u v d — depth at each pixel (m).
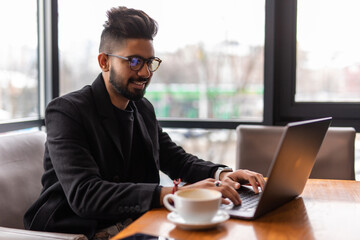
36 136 1.82
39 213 1.41
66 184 1.29
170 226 1.01
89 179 1.26
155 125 1.72
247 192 1.33
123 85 1.46
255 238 0.93
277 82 2.47
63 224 1.37
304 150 1.16
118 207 1.17
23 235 1.26
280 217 1.10
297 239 0.93
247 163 1.90
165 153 1.75
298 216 1.11
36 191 1.69
